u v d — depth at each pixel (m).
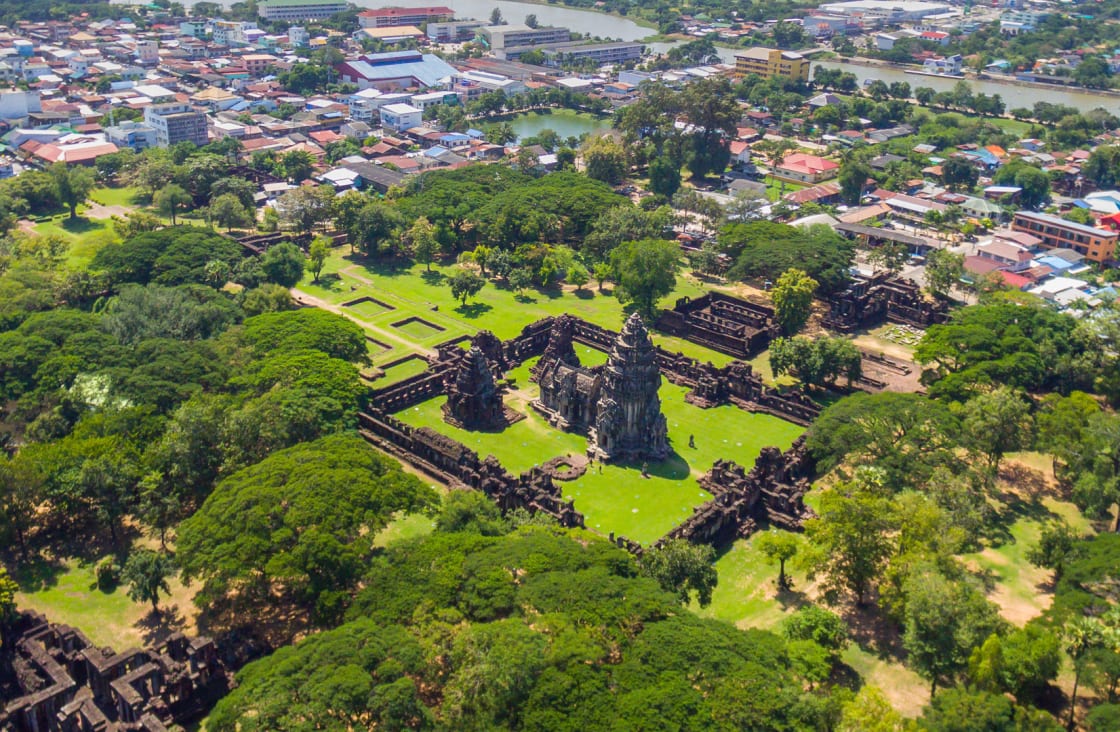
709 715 124.19
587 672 129.88
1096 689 143.00
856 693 147.75
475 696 128.38
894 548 167.25
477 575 150.00
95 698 144.00
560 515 185.88
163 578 163.50
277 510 163.38
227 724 124.81
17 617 155.25
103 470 177.38
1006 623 151.12
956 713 130.62
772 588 176.25
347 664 130.62
